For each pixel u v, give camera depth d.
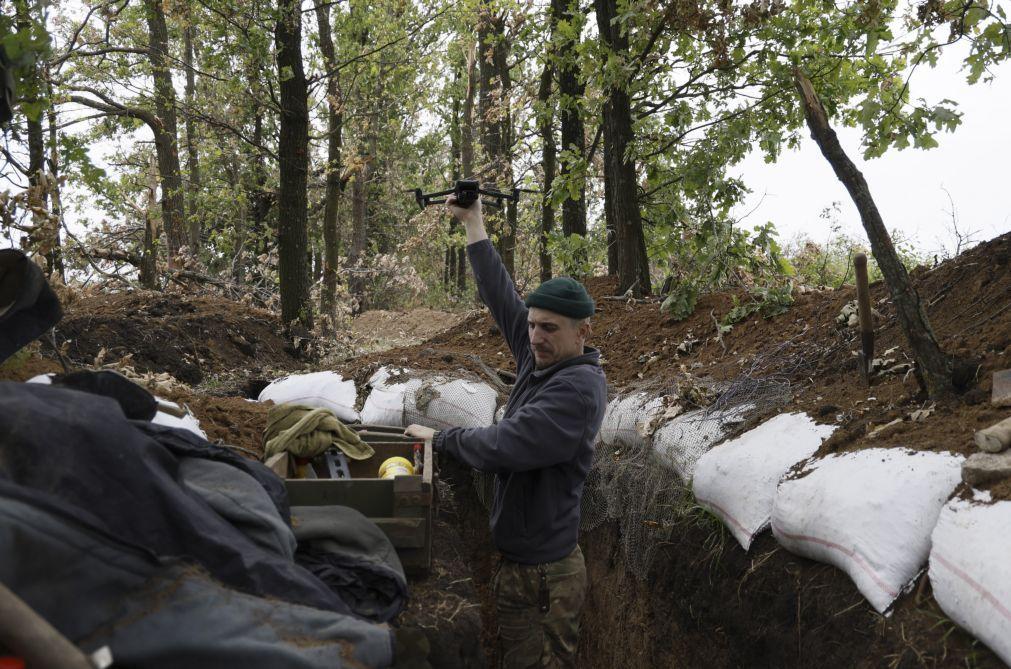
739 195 5.29
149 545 1.63
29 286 2.08
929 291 3.91
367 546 2.45
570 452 2.90
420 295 22.70
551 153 9.48
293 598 1.77
